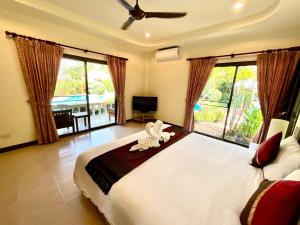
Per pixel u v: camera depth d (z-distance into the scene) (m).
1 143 2.58
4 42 2.39
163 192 1.10
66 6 2.44
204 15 2.54
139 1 2.18
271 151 1.42
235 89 3.40
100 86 4.12
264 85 2.77
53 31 2.85
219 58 3.43
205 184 1.22
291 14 2.05
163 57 4.28
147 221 0.89
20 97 2.68
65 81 3.39
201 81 3.67
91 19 2.90
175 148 1.87
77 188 1.82
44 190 1.76
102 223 1.38
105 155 1.62
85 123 3.96
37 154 2.59
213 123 3.91
